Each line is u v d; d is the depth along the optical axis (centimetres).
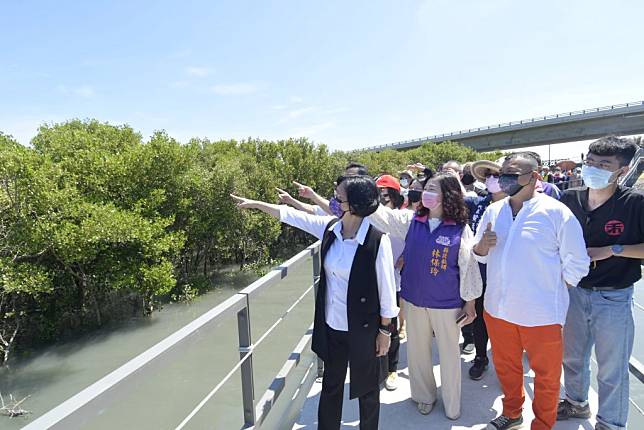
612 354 230
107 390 107
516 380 240
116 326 1440
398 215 293
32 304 1334
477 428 254
